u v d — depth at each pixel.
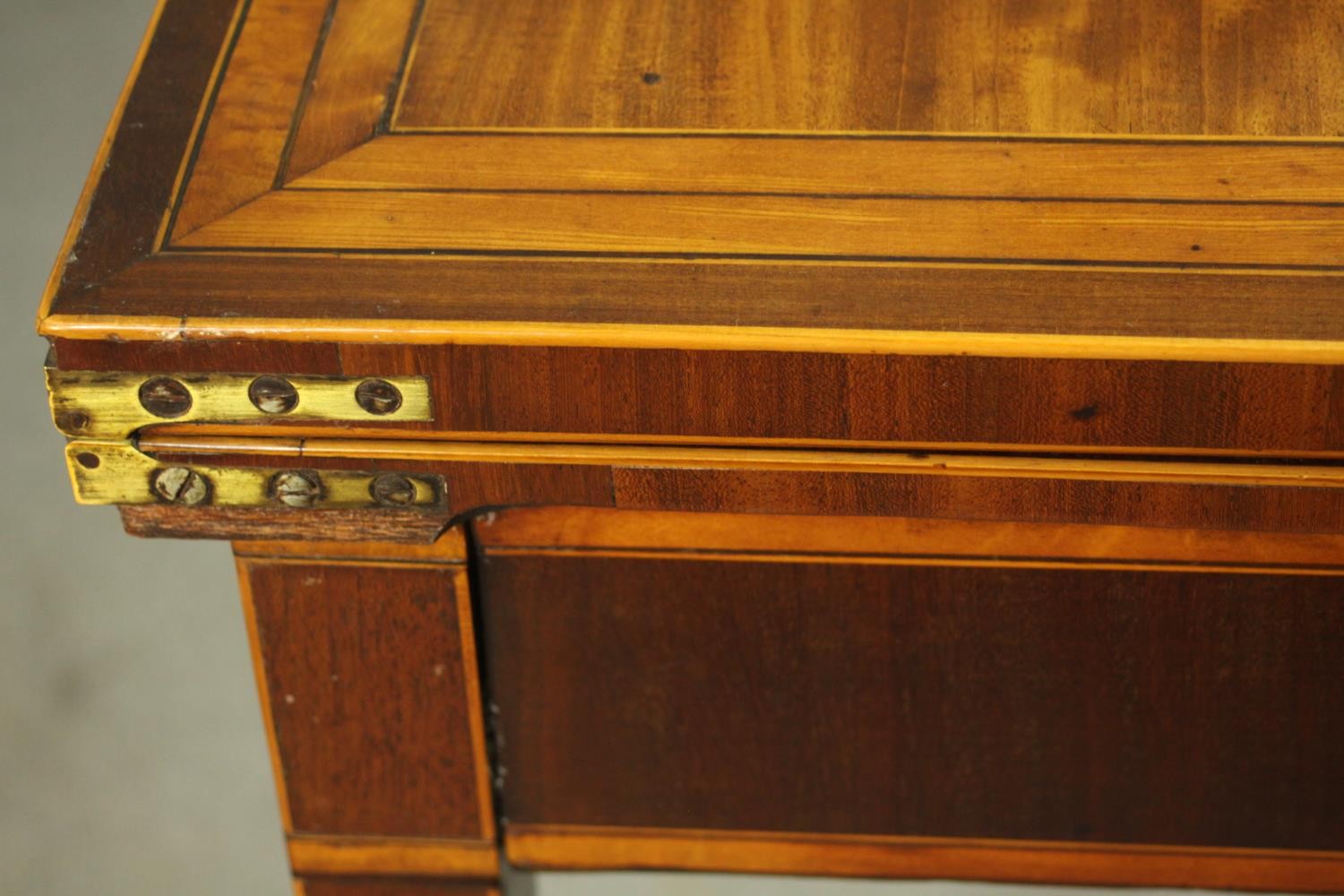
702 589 1.18
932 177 1.10
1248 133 1.13
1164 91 1.15
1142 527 1.11
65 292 1.05
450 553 1.15
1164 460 1.06
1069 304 1.02
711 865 1.33
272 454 1.09
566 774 1.28
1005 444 1.06
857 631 1.19
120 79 2.60
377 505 1.12
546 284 1.05
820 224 1.08
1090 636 1.18
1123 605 1.17
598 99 1.17
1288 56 1.17
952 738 1.24
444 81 1.19
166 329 1.04
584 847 1.32
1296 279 1.03
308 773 1.27
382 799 1.28
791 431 1.06
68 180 2.47
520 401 1.06
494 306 1.04
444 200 1.11
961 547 1.15
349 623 1.19
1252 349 1.00
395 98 1.18
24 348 2.33
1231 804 1.26
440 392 1.06
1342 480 1.05
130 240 1.08
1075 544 1.14
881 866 1.33
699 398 1.05
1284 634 1.17
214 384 1.06
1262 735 1.22
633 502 1.10
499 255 1.07
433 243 1.08
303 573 1.17
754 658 1.21
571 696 1.24
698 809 1.30
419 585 1.17
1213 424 1.03
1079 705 1.22
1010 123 1.14
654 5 1.23
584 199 1.10
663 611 1.19
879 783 1.27
